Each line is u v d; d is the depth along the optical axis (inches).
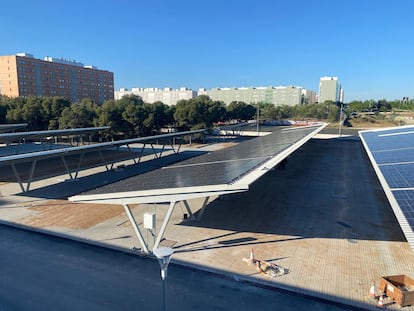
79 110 2295.8
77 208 823.7
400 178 617.0
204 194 457.1
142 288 457.7
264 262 526.6
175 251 573.9
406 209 465.1
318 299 434.6
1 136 1290.6
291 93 7022.6
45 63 4323.3
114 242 613.6
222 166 639.8
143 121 2351.1
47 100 2450.8
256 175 493.4
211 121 2630.4
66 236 642.8
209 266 521.3
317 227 693.9
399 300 416.8
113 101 2566.4
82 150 1088.2
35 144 2116.1
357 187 1029.2
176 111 2568.9
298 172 1259.8
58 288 456.1
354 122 3676.2
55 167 1406.3
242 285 467.8
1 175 1238.3
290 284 470.3
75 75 4795.8
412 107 4830.2
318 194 949.2
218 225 702.5
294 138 1096.8
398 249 588.7
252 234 653.9
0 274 494.0
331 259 548.7
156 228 683.4
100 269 511.8
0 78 4047.7
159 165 1446.9
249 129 2925.7
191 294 444.1
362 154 1726.1
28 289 453.7
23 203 866.1
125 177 1192.2
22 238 634.2
